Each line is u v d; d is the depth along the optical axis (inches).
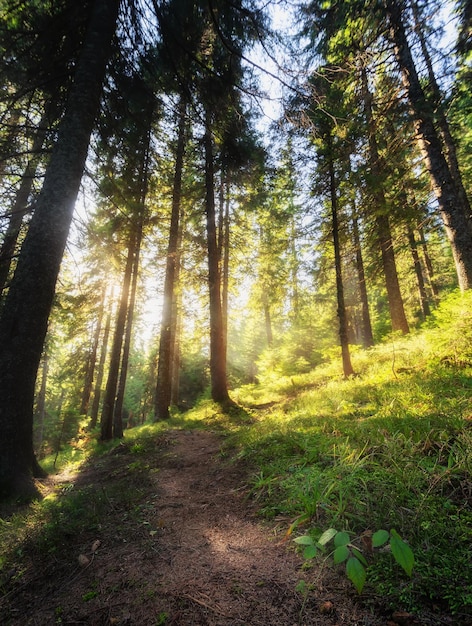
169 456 264.2
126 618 79.4
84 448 495.8
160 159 400.8
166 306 569.3
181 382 1286.9
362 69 310.7
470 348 255.1
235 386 1123.9
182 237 617.0
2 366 209.0
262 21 258.2
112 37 273.9
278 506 127.1
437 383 224.7
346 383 356.5
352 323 1031.6
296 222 582.6
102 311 681.0
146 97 317.4
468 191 619.5
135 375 1752.0
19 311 215.6
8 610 89.0
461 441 126.7
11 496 196.1
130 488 189.3
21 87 279.1
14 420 208.1
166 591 87.4
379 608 69.9
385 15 281.6
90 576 100.0
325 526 103.2
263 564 93.7
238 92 307.6
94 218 421.7
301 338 776.3
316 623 69.0
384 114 333.4
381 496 105.7
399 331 526.9
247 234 697.6
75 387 1157.7
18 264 224.7
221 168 446.9
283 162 453.4
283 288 694.5
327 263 593.3
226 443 255.9
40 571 106.5
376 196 420.8
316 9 269.0
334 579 81.3
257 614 74.4
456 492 104.7
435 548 81.7
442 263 954.1
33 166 341.1
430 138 324.2
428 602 68.4
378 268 640.4
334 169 451.8
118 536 125.5
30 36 257.9
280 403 468.4
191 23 267.9
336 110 343.6
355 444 158.7
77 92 250.8
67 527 133.3
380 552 85.2
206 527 125.1
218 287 555.5
